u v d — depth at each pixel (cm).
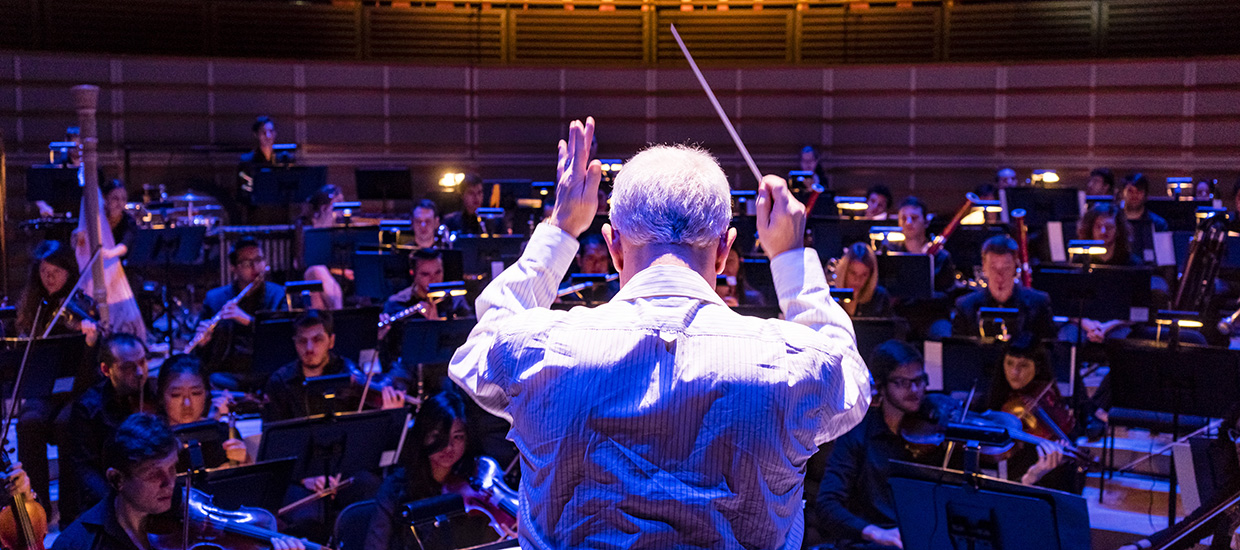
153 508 353
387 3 1250
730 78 1227
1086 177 1164
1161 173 1143
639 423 127
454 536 403
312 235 795
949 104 1197
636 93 1234
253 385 653
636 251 142
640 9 1265
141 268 953
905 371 421
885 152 1215
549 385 131
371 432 435
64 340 514
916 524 337
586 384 129
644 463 127
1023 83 1177
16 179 1090
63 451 511
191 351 657
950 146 1200
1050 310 627
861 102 1216
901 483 334
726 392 128
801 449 133
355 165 1200
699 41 1266
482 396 142
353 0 1240
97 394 487
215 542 359
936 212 1203
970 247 831
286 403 541
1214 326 690
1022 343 498
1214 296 707
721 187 142
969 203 751
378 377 559
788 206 146
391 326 654
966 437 324
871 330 531
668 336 131
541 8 1264
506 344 136
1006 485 319
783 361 131
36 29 1152
